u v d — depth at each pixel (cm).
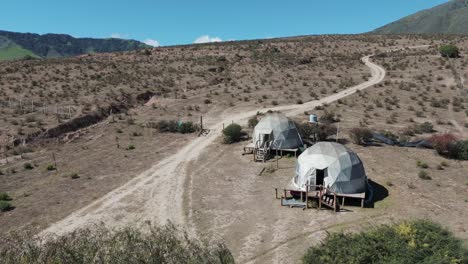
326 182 2991
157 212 2895
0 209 2925
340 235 1898
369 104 6303
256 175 3600
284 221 2681
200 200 3091
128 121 5691
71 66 9662
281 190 3225
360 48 12644
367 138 4394
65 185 3450
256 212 2839
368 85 7688
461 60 9175
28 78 8225
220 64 10331
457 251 1722
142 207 2992
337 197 2966
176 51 12575
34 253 1127
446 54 9656
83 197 3191
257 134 4231
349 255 1714
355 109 6034
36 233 2536
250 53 11919
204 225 2661
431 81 7681
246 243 2402
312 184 3044
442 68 8550
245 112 6122
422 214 2692
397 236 1792
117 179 3597
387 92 6975
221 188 3328
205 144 4662
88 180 3572
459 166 3638
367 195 3036
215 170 3781
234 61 10762
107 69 9519
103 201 3114
